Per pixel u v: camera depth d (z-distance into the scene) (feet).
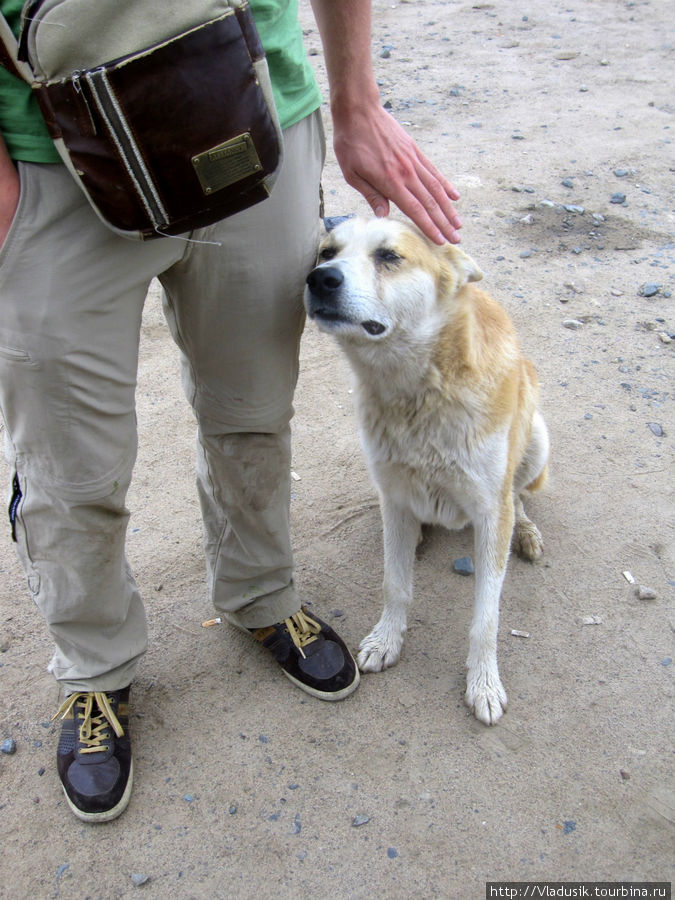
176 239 5.65
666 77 24.81
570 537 9.77
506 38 28.73
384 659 8.23
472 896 6.19
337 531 10.08
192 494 10.69
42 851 6.61
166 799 7.00
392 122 6.86
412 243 7.22
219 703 7.91
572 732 7.48
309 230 6.52
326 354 13.61
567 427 11.52
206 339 6.44
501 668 8.16
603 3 32.14
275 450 7.23
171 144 4.75
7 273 5.12
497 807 6.83
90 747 6.98
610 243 16.22
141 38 4.49
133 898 6.26
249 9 4.90
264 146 5.08
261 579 7.94
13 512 6.21
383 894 6.22
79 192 5.12
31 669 8.23
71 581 6.37
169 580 9.38
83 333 5.38
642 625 8.57
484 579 7.80
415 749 7.38
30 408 5.51
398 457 7.79
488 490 7.64
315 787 7.06
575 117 22.18
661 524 9.86
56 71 4.49
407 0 33.50
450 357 7.31
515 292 14.62
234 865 6.47
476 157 19.88
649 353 13.08
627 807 6.79
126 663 7.17
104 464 5.90
